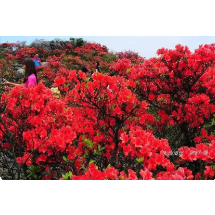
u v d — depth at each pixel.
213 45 3.79
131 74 3.75
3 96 2.56
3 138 2.79
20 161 2.37
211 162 2.19
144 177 1.64
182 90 3.83
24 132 2.42
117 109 2.79
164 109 3.89
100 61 15.58
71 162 2.46
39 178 2.55
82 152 2.75
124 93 2.79
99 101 2.90
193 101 3.34
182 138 3.98
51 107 2.65
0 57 14.21
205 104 3.34
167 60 3.55
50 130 2.55
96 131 3.08
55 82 3.06
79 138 2.78
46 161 2.54
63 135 2.29
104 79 2.80
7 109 2.61
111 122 3.04
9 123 2.79
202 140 3.38
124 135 2.21
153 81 3.74
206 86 3.52
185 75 3.67
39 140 2.44
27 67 3.88
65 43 18.59
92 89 2.81
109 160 2.75
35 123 2.47
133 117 3.26
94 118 3.15
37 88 2.62
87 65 14.67
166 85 3.88
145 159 2.12
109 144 3.02
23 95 2.54
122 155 2.71
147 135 2.15
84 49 17.44
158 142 2.11
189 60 3.47
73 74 2.85
